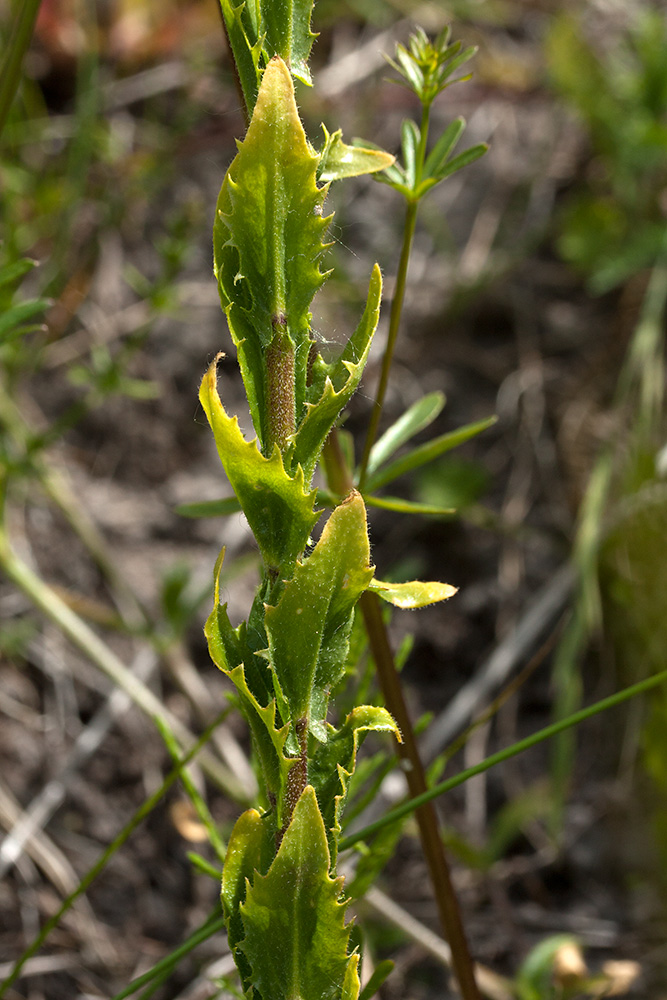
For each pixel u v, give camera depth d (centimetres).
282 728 28
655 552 71
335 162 30
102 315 87
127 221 90
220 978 38
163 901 65
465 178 99
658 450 76
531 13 106
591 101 91
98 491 82
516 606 78
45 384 84
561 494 83
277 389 29
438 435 86
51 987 60
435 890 40
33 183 81
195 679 69
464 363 89
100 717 70
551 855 68
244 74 29
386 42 102
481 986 58
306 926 29
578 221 91
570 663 69
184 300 88
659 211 90
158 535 81
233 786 65
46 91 92
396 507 38
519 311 91
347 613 29
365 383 87
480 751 73
